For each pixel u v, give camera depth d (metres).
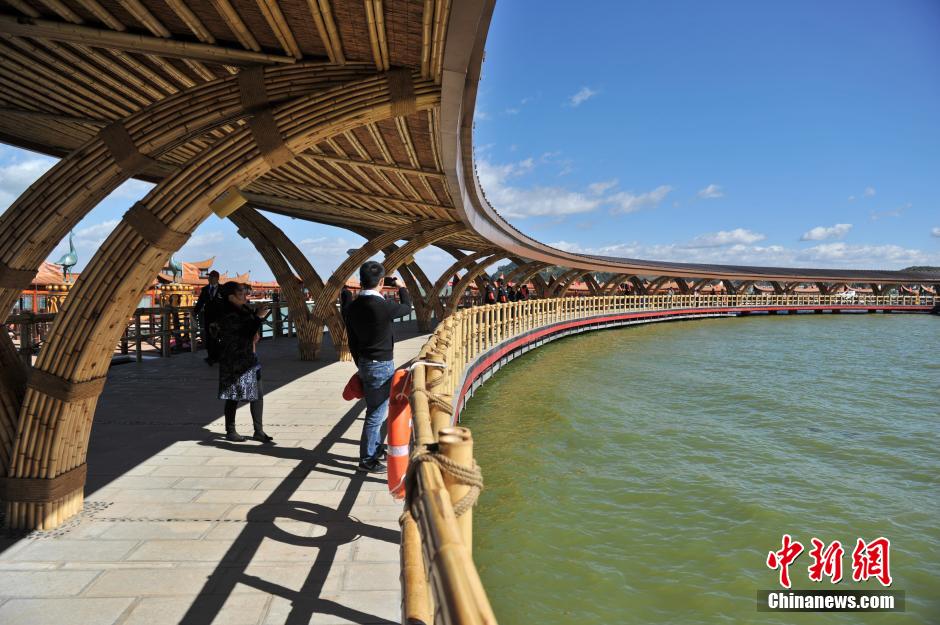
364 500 4.00
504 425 10.15
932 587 5.07
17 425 3.39
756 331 34.91
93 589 2.77
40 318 7.27
